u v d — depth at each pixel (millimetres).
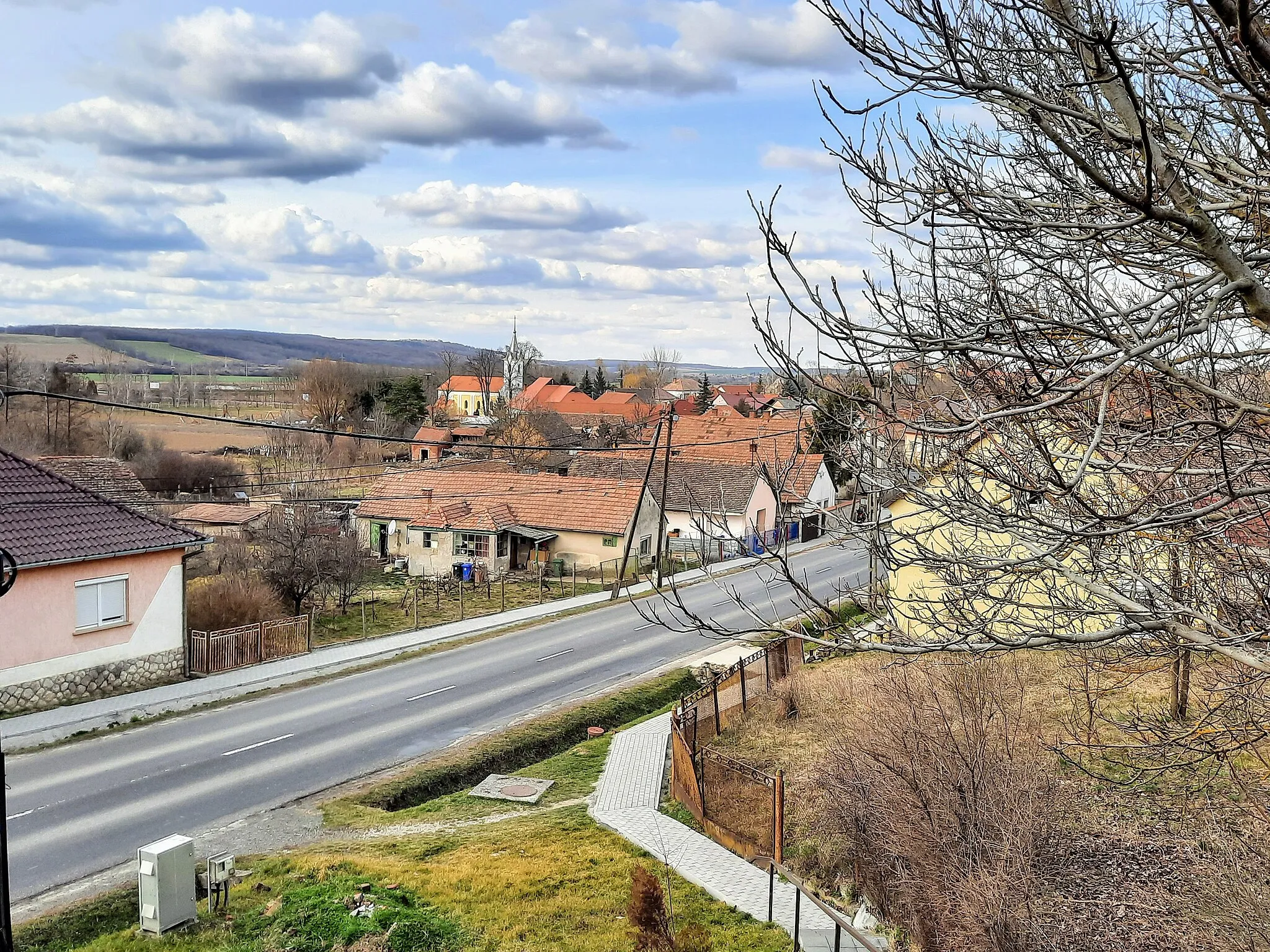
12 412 56344
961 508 4395
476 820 14711
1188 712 11633
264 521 41031
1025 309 4262
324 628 29328
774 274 3910
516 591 36875
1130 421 4875
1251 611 5074
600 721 20422
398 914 10727
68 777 16312
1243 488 3836
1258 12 2930
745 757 16312
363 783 16391
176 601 22641
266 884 11977
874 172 4434
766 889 11695
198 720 19922
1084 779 10844
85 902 11680
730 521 42594
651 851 13031
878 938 9930
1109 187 3361
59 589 20078
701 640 27828
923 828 9734
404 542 41344
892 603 5469
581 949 10117
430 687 22844
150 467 55094
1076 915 8719
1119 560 4812
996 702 11141
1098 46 3262
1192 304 4078
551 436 69875
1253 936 7855
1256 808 8586
